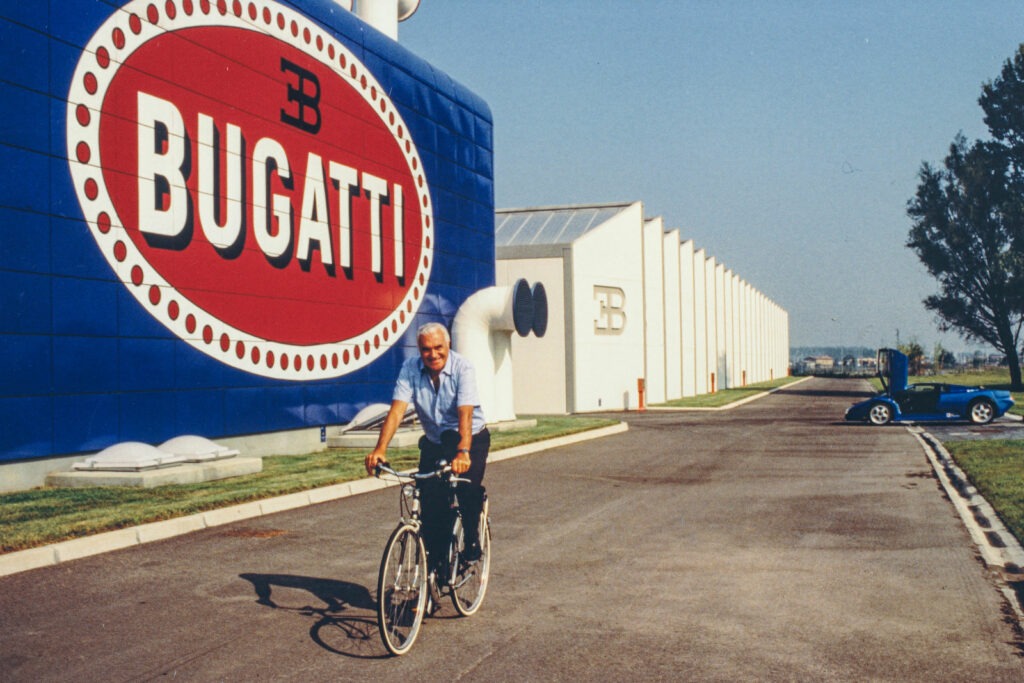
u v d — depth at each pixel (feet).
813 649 18.90
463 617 21.45
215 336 51.98
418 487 19.74
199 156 50.70
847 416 93.09
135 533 30.73
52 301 41.65
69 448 42.57
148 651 18.80
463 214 83.30
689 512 37.27
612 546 30.07
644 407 131.23
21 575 25.81
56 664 17.95
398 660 18.28
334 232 63.16
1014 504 36.37
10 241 39.58
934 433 78.59
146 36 47.06
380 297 68.85
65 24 42.39
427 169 76.43
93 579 25.29
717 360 221.05
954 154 186.29
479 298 76.79
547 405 123.54
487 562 22.29
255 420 55.26
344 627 20.61
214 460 46.65
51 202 41.60
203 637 19.79
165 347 48.34
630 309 136.87
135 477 41.11
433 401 20.29
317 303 61.21
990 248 181.57
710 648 18.99
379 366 68.69
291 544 30.45
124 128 45.70
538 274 124.57
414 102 74.49
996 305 181.47
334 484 43.04
